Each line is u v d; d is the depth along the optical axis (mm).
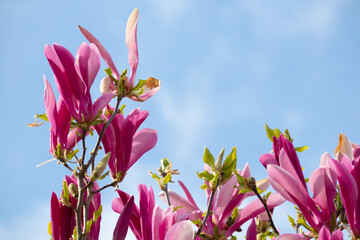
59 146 800
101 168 771
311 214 803
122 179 833
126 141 840
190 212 860
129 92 814
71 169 785
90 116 782
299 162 794
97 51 795
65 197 785
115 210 856
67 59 787
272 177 772
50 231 816
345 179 783
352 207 786
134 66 820
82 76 783
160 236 767
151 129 870
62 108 809
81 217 802
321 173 791
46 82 803
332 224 783
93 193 777
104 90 809
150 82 854
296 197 777
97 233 808
